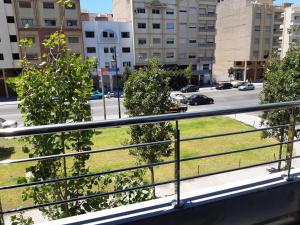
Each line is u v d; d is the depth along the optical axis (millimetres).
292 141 2943
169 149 9414
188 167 12336
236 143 16234
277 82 11414
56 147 4129
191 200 2543
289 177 2963
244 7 56125
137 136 9562
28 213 7289
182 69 49875
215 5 51188
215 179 10680
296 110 2873
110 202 4434
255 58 57375
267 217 2836
